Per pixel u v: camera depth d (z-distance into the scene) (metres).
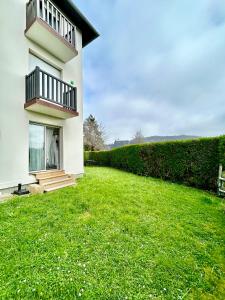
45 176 6.59
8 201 4.62
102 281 2.20
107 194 5.54
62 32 7.54
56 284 2.08
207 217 4.38
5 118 5.45
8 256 2.51
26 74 6.20
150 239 3.21
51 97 6.96
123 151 13.49
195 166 8.00
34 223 3.50
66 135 8.02
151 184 7.81
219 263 2.71
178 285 2.25
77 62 8.95
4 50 5.50
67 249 2.75
